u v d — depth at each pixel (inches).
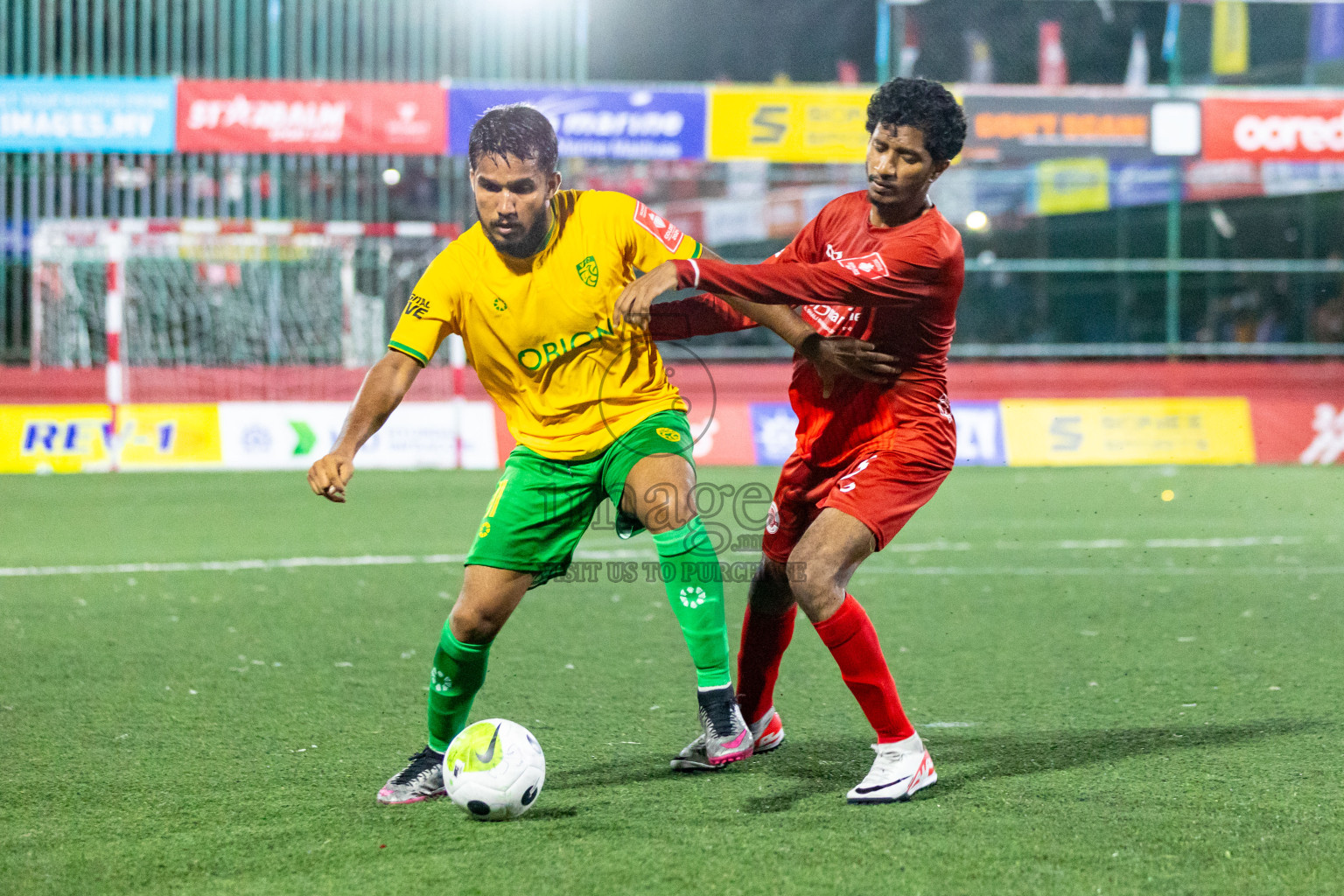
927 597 751.7
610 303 385.7
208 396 1594.5
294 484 1376.7
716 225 1927.9
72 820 361.4
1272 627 657.0
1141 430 1654.8
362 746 441.1
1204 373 1690.5
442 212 1680.6
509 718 476.7
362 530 1040.2
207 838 345.7
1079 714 482.9
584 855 329.7
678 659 582.9
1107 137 1476.4
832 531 375.2
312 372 1624.0
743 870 317.4
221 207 1663.4
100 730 460.8
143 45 1585.9
